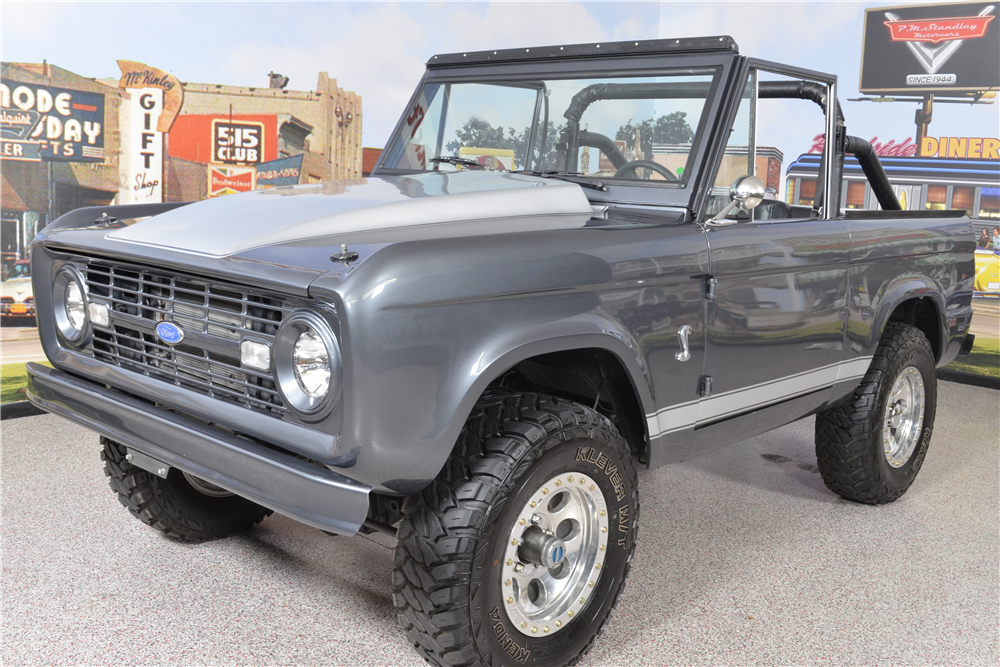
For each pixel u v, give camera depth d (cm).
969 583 272
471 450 187
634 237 211
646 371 215
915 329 343
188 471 189
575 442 197
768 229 254
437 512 182
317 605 244
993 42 586
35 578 254
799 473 383
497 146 291
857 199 651
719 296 237
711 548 294
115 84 443
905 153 631
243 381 182
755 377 258
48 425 415
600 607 217
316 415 165
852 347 303
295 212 207
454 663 188
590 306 198
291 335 165
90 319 220
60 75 424
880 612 250
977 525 325
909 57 618
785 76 263
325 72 519
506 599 192
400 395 162
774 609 250
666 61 254
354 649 221
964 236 365
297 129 514
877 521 326
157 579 257
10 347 425
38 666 208
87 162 439
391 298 158
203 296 189
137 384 204
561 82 273
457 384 170
